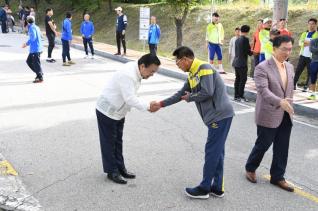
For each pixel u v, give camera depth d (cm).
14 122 688
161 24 2083
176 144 607
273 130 447
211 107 414
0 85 978
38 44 1004
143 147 590
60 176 482
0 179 468
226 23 1736
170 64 1352
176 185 468
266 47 916
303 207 427
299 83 1139
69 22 1296
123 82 425
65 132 643
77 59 1479
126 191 448
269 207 424
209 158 421
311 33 970
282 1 1002
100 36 2341
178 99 440
